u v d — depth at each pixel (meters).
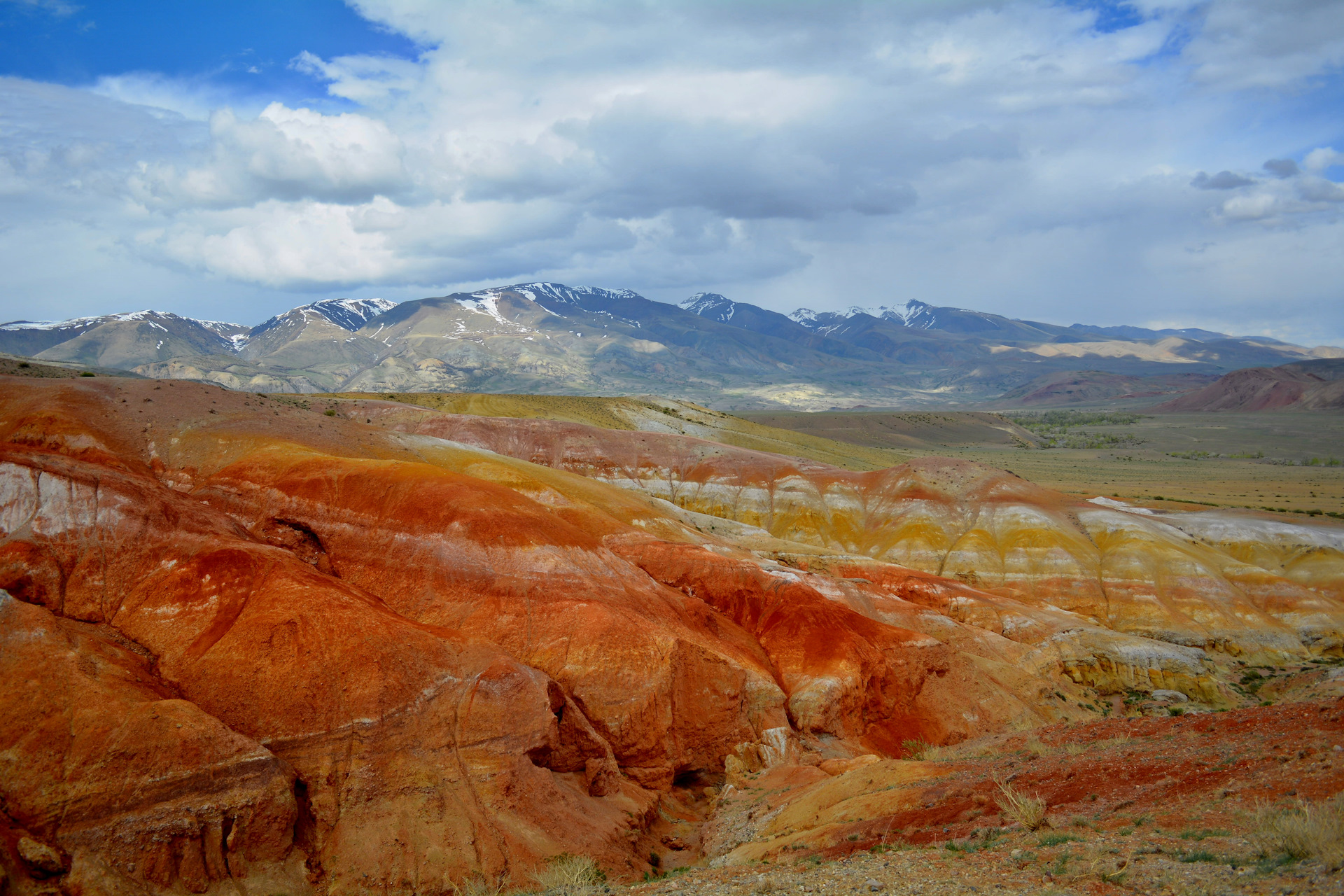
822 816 27.31
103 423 49.31
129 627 34.56
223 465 49.34
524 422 114.12
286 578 36.28
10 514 37.00
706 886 19.89
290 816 28.08
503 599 42.66
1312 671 71.06
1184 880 13.96
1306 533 96.12
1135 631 79.44
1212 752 21.50
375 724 31.78
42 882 23.95
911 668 53.41
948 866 17.31
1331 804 15.20
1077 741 29.16
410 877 28.69
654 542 60.00
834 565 74.12
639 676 40.62
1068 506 98.94
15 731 26.55
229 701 31.34
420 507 45.72
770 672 49.91
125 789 26.06
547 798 33.25
